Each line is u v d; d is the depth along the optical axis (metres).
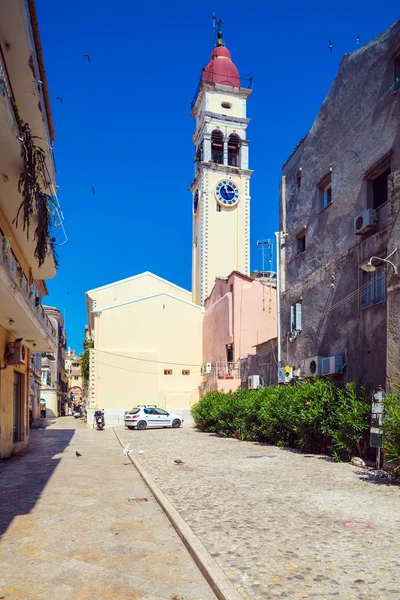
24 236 13.86
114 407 35.84
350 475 9.93
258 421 18.41
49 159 11.42
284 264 20.22
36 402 44.84
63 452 16.22
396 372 10.52
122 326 37.44
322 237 16.42
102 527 6.39
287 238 20.02
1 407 13.73
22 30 8.47
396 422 8.93
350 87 14.85
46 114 11.17
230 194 43.62
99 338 36.75
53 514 7.11
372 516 6.50
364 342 12.96
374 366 12.35
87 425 34.66
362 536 5.55
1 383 13.69
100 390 35.91
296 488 8.59
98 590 4.33
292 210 19.59
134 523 6.60
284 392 16.09
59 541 5.76
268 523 6.19
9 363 14.28
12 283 10.04
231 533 5.75
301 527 5.98
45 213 10.12
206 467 11.50
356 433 11.61
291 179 19.98
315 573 4.41
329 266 15.64
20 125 8.93
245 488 8.68
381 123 12.88
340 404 12.85
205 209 42.94
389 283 11.05
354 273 13.84
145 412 29.62
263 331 31.33
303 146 18.78
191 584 4.45
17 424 17.14
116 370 36.44
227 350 32.28
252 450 15.29
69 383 96.38
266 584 4.17
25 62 9.25
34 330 14.59
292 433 15.59
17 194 11.02
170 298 39.12
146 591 4.31
